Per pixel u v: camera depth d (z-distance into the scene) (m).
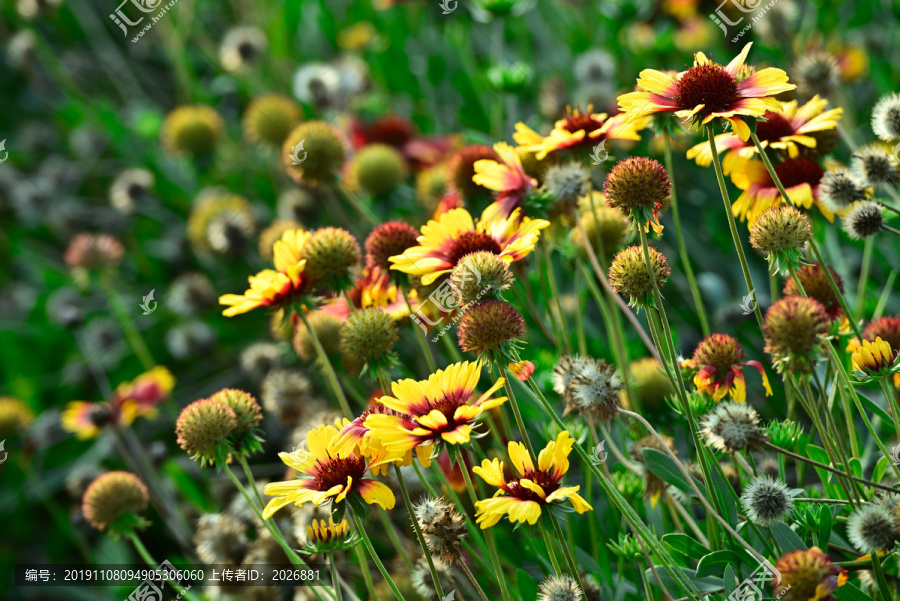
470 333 1.45
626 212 1.46
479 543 1.53
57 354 2.45
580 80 2.14
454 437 1.42
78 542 1.86
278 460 1.84
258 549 1.60
